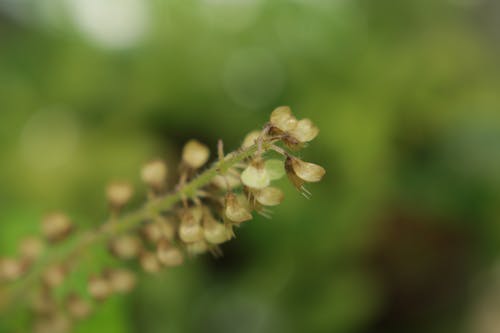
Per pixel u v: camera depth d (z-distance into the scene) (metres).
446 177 0.39
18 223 0.25
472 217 0.38
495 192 0.38
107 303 0.24
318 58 0.39
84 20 0.39
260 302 0.35
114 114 0.38
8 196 0.34
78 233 0.21
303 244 0.36
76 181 0.35
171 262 0.18
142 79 0.38
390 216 0.37
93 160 0.36
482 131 0.39
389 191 0.38
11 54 0.38
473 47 0.43
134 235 0.19
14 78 0.37
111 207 0.19
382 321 0.37
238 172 0.17
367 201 0.37
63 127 0.37
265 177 0.16
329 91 0.39
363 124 0.38
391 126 0.39
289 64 0.39
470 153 0.39
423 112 0.40
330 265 0.36
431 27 0.43
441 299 0.38
